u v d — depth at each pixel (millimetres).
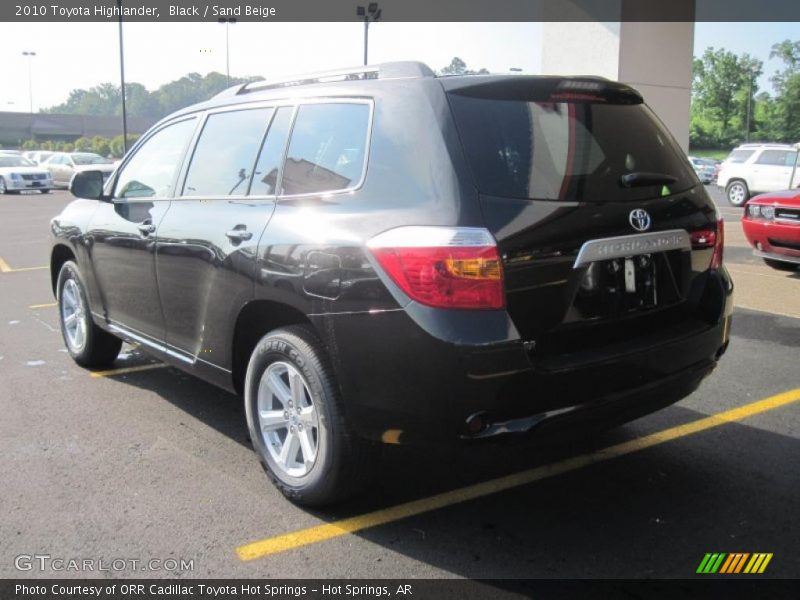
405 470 3951
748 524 3363
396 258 2893
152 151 4887
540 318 2949
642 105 3752
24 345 6535
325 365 3242
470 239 2799
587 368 2982
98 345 5586
